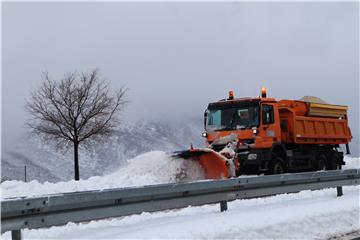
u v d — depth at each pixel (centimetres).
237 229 700
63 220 615
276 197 1052
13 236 589
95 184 1373
